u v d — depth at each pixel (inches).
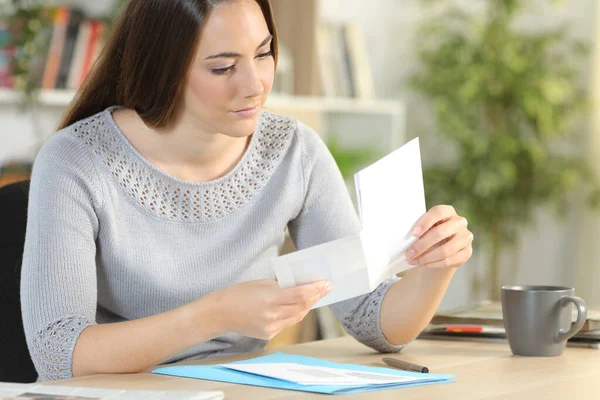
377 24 190.4
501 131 183.6
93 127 67.9
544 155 181.6
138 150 68.1
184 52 60.6
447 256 61.4
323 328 145.6
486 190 176.4
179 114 65.7
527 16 190.5
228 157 71.2
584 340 66.3
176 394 46.2
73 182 64.4
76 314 60.0
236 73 59.9
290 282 53.7
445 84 183.0
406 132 195.8
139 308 68.2
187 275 68.7
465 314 71.6
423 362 61.4
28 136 134.3
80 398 45.8
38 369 59.2
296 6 164.2
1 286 70.4
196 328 55.7
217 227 69.9
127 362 56.3
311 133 77.2
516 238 191.0
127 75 65.4
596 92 181.2
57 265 60.9
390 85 193.2
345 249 52.8
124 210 66.8
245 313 54.4
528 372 57.0
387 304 66.7
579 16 184.4
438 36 193.3
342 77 170.2
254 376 54.8
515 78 178.9
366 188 53.9
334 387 50.4
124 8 66.1
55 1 136.1
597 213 181.6
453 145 196.1
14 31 126.5
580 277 184.2
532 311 62.2
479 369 58.2
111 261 66.7
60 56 130.8
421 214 59.4
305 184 74.4
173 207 68.4
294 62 164.4
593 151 182.2
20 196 72.5
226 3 59.2
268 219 72.0
